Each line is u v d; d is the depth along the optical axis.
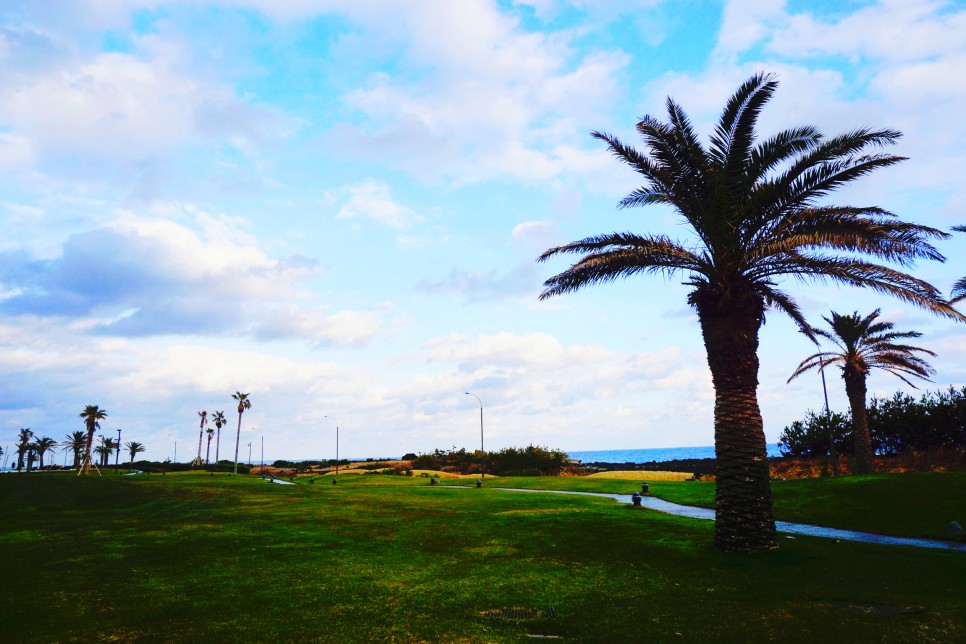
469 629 9.10
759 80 16.58
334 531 21.23
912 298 14.77
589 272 17.88
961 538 18.89
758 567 13.73
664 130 17.19
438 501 33.59
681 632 8.75
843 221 14.83
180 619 9.80
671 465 101.06
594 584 12.23
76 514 29.88
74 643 8.56
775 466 58.78
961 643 8.19
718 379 16.44
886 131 15.43
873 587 11.62
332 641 8.58
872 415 53.97
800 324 17.94
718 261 16.53
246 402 130.75
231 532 21.23
